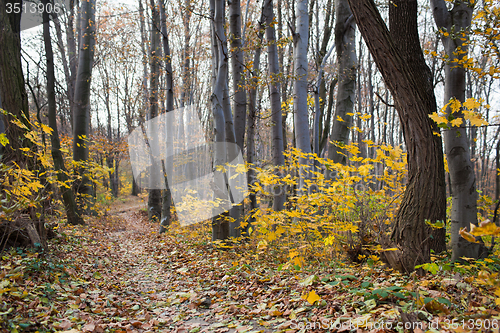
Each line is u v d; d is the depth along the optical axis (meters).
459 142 4.35
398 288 2.34
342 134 7.11
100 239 7.69
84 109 10.57
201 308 3.38
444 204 3.58
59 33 13.69
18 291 2.81
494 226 1.25
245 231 6.33
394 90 3.62
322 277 3.37
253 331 2.46
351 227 3.77
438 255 3.46
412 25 3.58
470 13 4.49
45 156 3.85
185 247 6.74
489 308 2.06
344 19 7.36
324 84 11.46
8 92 4.12
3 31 4.14
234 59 6.49
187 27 16.52
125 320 2.94
